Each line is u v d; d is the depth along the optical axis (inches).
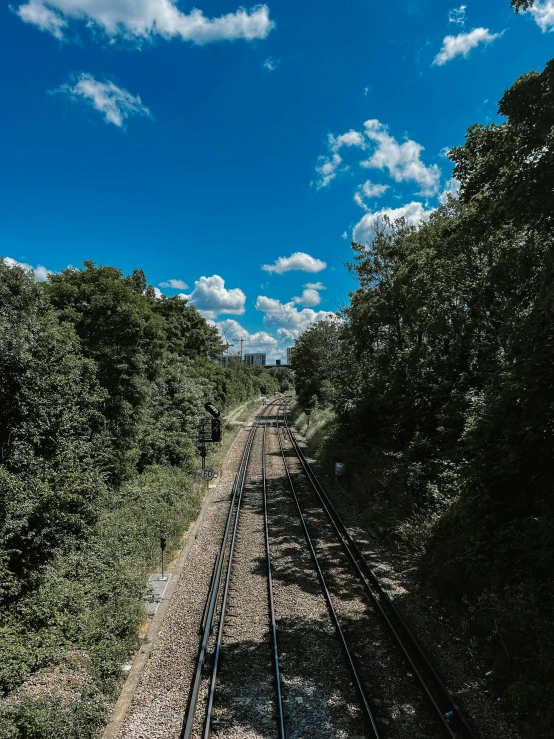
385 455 705.0
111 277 565.3
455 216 597.9
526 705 236.7
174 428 790.5
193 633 325.7
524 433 318.0
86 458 430.0
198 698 255.1
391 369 802.8
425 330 650.2
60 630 272.5
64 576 330.0
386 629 327.6
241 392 2571.4
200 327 1366.9
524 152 290.4
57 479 351.9
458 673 275.4
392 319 802.8
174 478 662.5
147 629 333.1
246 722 236.1
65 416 389.4
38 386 363.9
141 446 667.4
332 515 600.1
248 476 850.1
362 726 232.7
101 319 529.7
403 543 477.4
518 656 267.0
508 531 344.8
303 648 303.6
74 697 223.9
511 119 289.1
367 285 848.9
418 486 545.6
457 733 226.5
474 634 310.7
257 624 335.6
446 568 368.8
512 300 406.0
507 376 321.4
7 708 203.0
